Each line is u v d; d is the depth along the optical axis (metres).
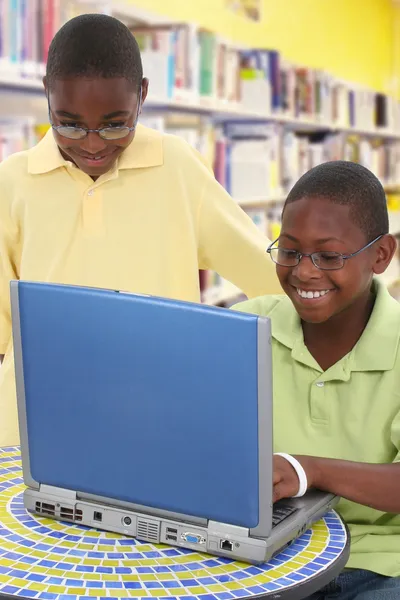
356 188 1.34
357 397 1.39
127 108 1.59
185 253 1.88
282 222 1.37
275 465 1.23
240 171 4.40
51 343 1.17
